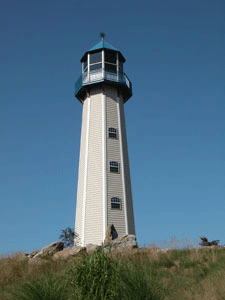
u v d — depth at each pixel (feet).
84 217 99.55
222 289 38.17
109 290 29.35
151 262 51.60
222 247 59.16
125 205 102.32
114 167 106.01
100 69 117.50
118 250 60.80
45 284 32.30
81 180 107.24
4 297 38.11
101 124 111.14
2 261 55.26
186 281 44.16
